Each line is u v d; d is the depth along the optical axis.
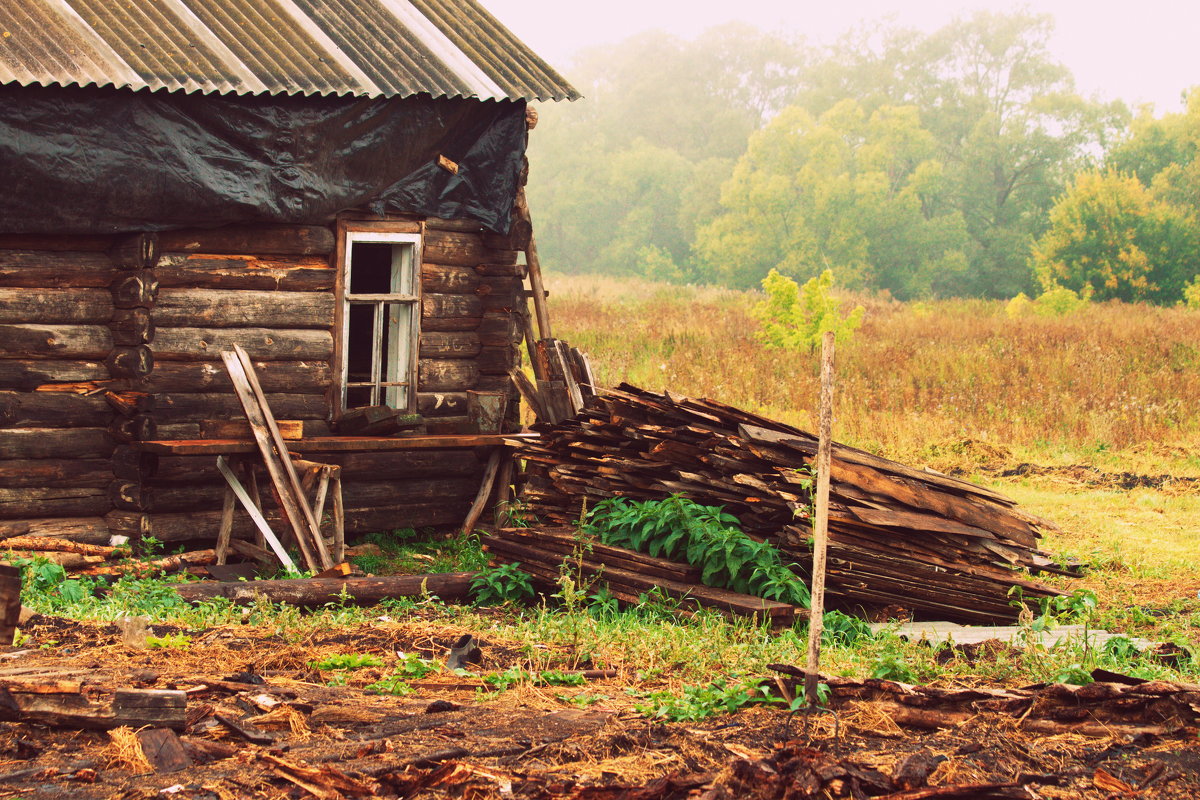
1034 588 8.92
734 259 74.44
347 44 11.78
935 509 8.98
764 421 9.34
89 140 9.88
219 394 10.94
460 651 6.70
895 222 71.38
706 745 4.72
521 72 12.51
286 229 11.26
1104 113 78.00
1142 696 4.96
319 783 4.02
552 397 11.98
